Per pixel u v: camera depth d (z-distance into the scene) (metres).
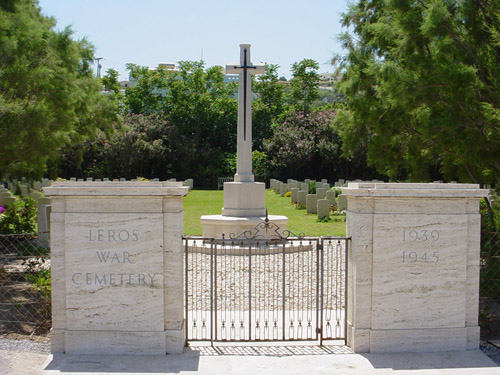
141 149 44.19
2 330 6.80
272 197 31.84
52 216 6.04
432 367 5.70
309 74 54.53
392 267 6.17
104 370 5.54
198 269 10.66
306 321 7.43
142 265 6.02
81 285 6.02
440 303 6.23
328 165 46.06
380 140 13.09
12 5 10.86
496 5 8.45
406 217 6.18
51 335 6.07
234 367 5.65
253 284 9.48
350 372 5.54
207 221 13.20
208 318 7.47
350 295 6.38
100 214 6.02
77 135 17.55
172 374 5.45
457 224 6.24
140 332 6.02
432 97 8.55
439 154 11.70
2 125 10.27
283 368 5.63
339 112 15.23
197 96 49.16
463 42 8.73
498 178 9.80
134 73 51.25
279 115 50.66
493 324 7.14
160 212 6.04
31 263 9.27
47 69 10.27
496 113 7.68
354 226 6.22
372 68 9.58
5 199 17.34
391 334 6.16
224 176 47.38
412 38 9.30
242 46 13.73
